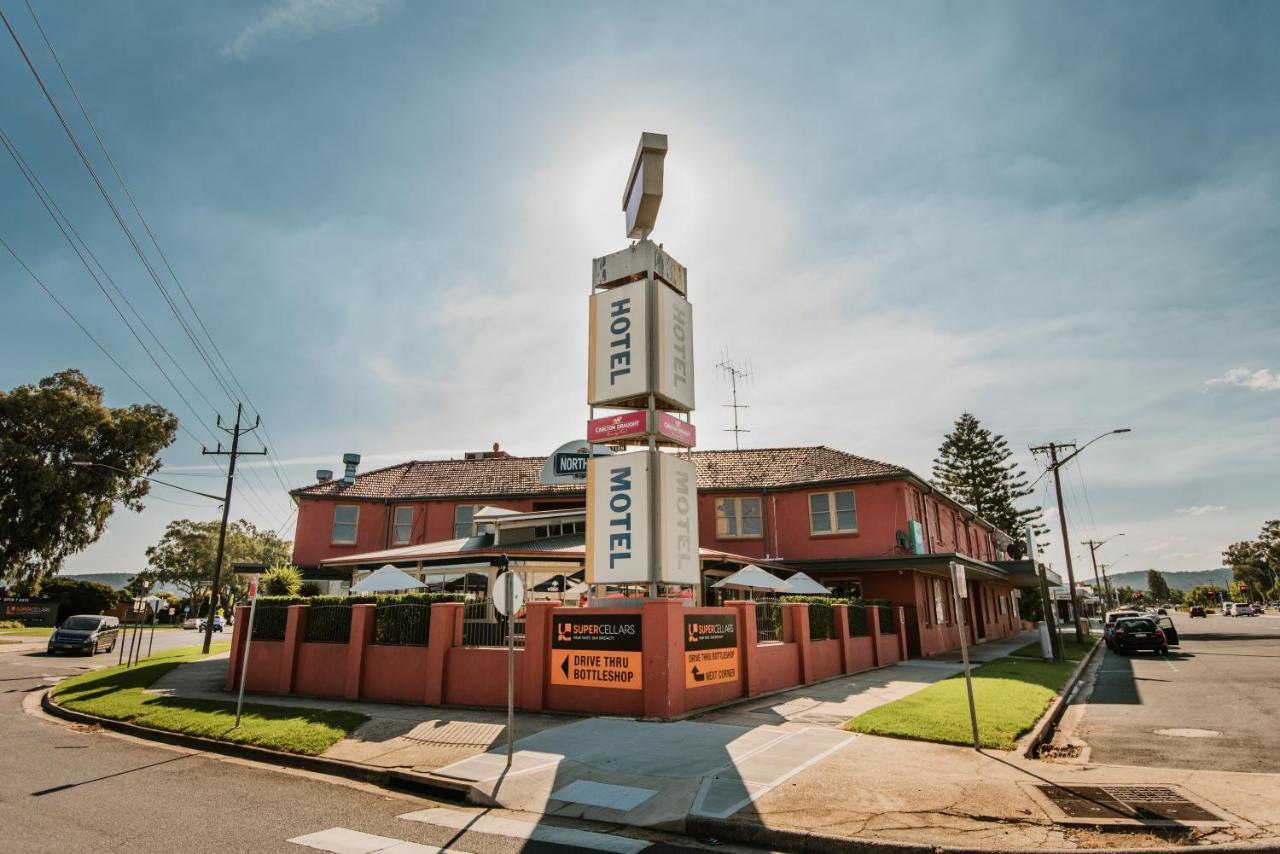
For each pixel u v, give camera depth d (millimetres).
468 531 27625
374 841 6328
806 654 16031
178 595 80125
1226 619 70875
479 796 7824
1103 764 8898
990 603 36094
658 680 11234
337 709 12797
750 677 13633
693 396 14273
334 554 27859
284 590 19906
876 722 10680
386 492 28875
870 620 20172
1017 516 54969
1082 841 5926
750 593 23109
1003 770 8203
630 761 8719
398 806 7652
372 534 28281
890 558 22984
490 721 11352
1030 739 9883
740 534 26875
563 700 12086
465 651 13125
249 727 11359
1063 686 16078
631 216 14836
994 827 6281
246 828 6699
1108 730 11500
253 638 16250
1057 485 35250
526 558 18578
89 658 26406
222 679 17750
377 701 13812
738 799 7172
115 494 38531
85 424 37781
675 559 12750
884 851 5910
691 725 10742
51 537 37250
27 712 14578
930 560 22125
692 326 14594
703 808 6918
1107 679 19297
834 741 9672
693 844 6340
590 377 14188
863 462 26438
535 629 12523
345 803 7750
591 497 13406
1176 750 9695
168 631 47281
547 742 9758
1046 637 22891
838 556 25297
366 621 14516
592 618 12086
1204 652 27234
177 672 19031
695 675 12055
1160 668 21719
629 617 11719
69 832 6406
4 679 19891
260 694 15328
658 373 13367
